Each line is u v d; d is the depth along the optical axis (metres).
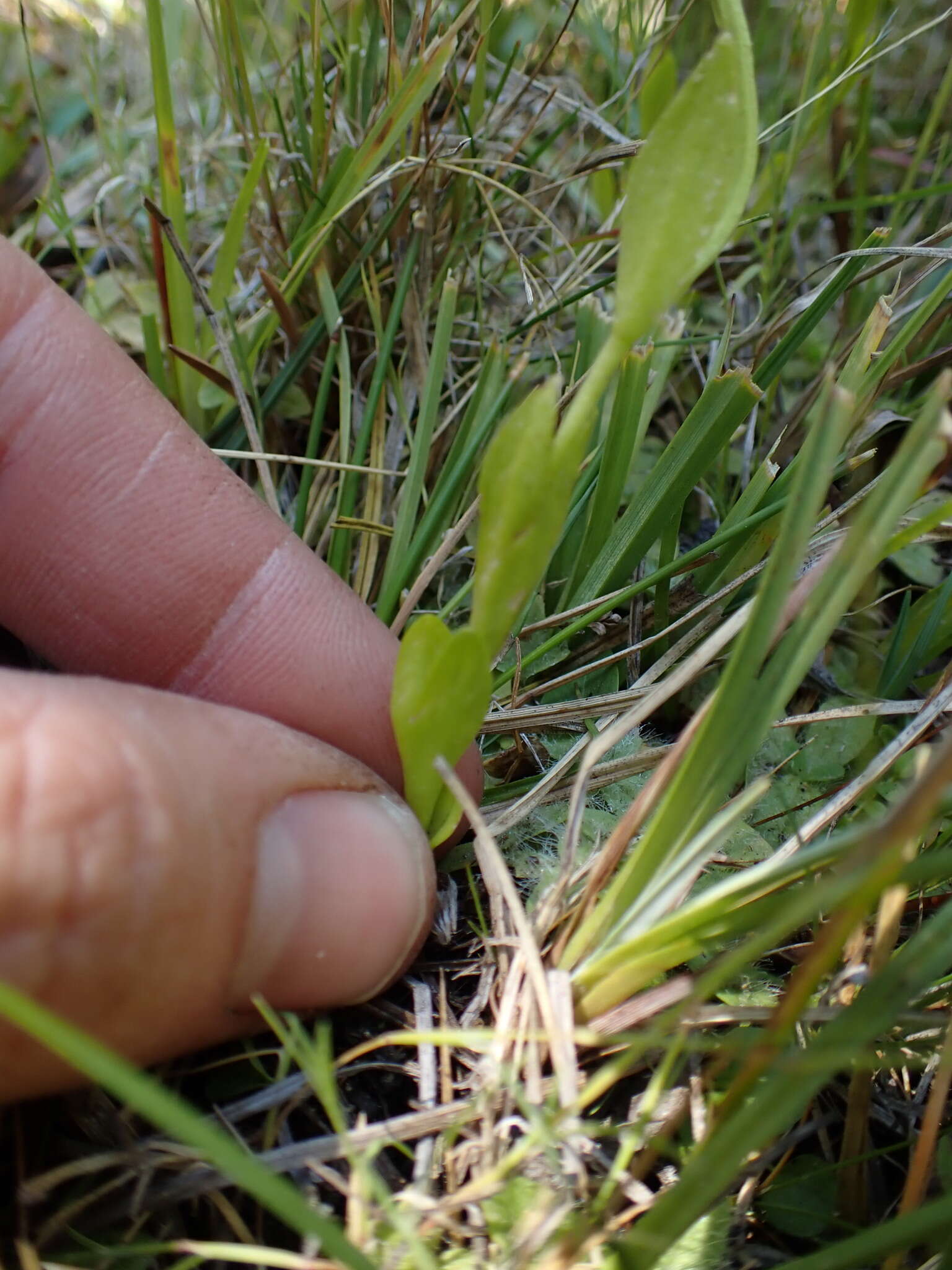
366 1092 0.06
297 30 0.11
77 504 0.08
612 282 0.10
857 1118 0.05
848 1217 0.06
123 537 0.08
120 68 0.15
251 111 0.10
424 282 0.11
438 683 0.06
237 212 0.10
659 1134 0.05
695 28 0.14
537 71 0.11
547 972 0.06
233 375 0.09
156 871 0.05
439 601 0.10
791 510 0.05
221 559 0.08
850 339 0.10
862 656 0.09
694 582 0.09
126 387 0.08
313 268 0.11
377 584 0.10
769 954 0.07
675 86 0.10
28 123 0.15
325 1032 0.06
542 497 0.05
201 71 0.13
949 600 0.09
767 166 0.12
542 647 0.08
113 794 0.05
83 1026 0.05
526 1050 0.06
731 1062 0.06
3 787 0.05
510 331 0.10
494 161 0.11
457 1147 0.06
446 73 0.11
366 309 0.11
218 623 0.08
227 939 0.05
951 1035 0.05
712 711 0.05
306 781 0.06
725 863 0.07
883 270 0.09
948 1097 0.06
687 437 0.08
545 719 0.08
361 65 0.11
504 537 0.05
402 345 0.11
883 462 0.11
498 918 0.07
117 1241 0.05
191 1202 0.06
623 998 0.06
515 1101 0.06
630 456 0.08
